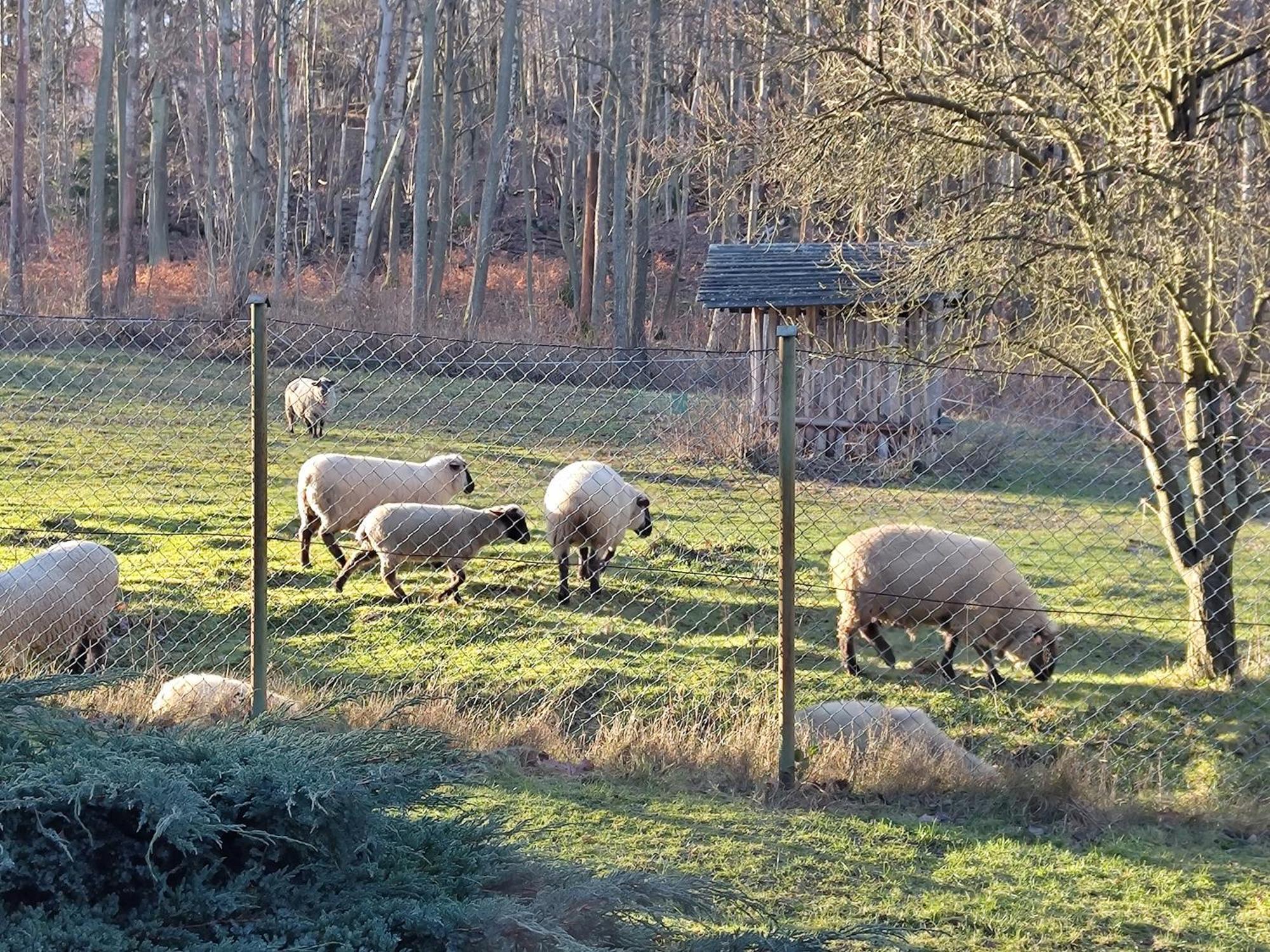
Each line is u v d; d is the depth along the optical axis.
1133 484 15.38
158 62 42.34
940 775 6.63
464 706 8.36
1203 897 5.51
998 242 9.06
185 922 3.05
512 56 34.06
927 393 18.56
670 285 42.03
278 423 20.41
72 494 13.75
